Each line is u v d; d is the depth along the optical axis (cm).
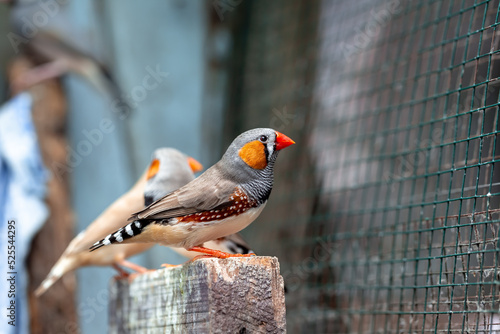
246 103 1162
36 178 969
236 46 1191
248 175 516
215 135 1167
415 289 609
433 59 853
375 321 722
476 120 715
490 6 670
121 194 1061
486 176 621
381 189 914
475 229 562
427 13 789
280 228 1038
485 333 539
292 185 1052
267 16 1168
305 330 870
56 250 973
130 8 1103
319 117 1040
